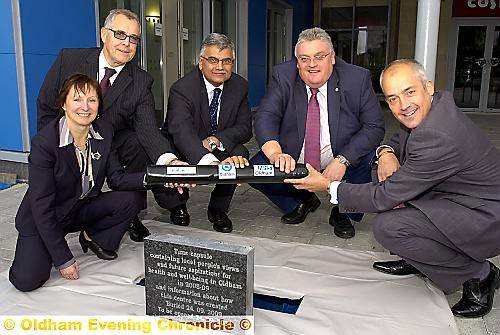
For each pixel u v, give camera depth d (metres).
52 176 2.09
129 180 2.39
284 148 3.02
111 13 2.52
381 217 2.10
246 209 3.67
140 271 2.35
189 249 1.74
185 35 6.80
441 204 2.00
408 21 12.38
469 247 1.98
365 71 2.91
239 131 3.09
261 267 2.42
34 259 2.09
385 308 2.03
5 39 4.14
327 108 2.89
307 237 3.05
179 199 3.10
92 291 2.14
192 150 2.76
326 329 1.87
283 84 2.92
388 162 2.34
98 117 2.33
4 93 4.29
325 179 2.26
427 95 1.96
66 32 4.50
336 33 14.13
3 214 3.42
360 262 2.51
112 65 2.59
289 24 11.43
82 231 2.54
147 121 2.66
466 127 1.93
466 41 12.53
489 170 1.97
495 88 12.59
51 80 2.64
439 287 2.22
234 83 3.11
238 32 8.48
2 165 4.44
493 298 2.19
